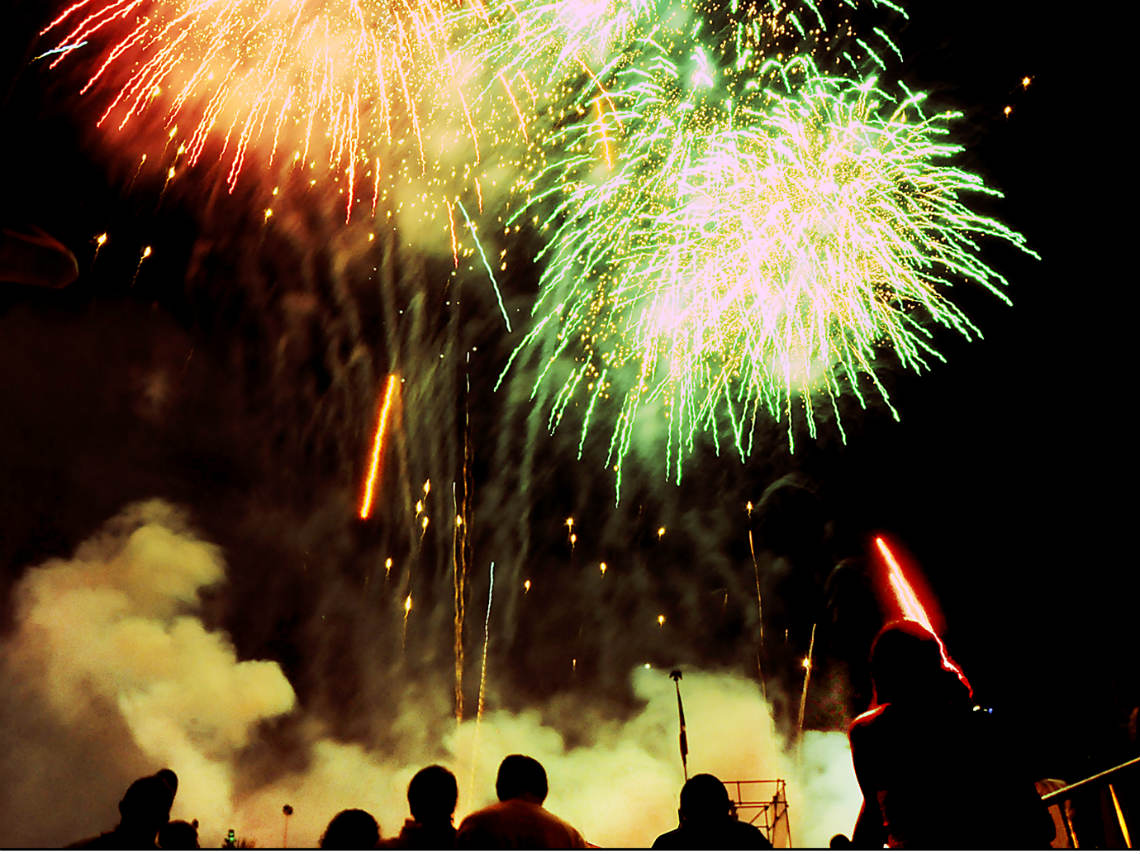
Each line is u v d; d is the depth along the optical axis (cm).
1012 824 278
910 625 319
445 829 398
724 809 406
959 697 307
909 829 283
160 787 398
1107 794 362
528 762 408
